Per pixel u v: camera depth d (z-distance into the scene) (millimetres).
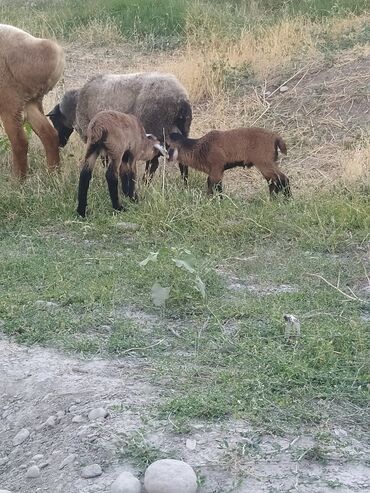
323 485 3502
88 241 5641
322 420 3869
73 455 3768
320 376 4090
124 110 6574
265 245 5488
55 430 3932
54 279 5000
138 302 4777
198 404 3918
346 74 8039
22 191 6273
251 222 5656
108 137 5859
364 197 6074
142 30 10625
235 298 4824
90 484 3584
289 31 9172
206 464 3627
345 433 3824
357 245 5445
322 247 5422
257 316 4613
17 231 5805
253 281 5066
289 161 7094
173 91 6496
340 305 4730
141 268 5039
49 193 6234
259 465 3627
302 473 3580
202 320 4605
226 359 4258
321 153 7172
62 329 4555
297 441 3773
